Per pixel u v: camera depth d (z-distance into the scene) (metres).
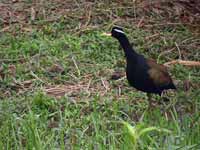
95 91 12.66
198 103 11.80
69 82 13.02
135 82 11.34
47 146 10.15
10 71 13.38
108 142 10.18
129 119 11.33
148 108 11.66
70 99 12.20
